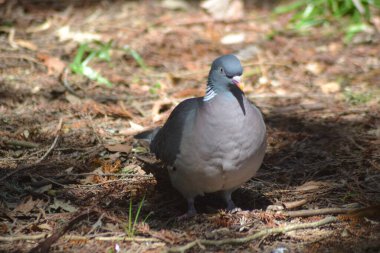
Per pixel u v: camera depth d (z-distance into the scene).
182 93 13.16
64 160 10.62
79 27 16.48
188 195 9.08
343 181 9.89
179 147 8.54
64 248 8.16
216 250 8.10
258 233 8.28
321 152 10.97
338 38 16.20
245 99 8.44
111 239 8.34
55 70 14.00
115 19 17.12
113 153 10.93
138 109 12.66
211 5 17.52
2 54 14.65
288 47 15.73
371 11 17.52
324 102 13.12
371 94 13.38
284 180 10.16
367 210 8.77
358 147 11.07
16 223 8.80
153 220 9.01
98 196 9.55
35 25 16.50
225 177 8.53
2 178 9.84
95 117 12.31
